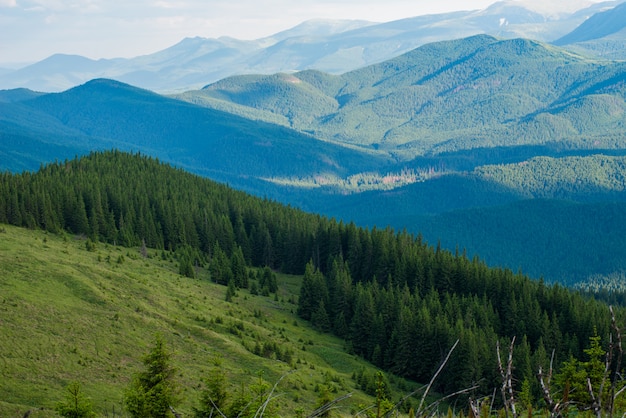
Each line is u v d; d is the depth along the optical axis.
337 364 115.25
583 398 27.75
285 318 143.00
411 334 119.56
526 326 133.25
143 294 111.69
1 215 152.62
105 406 62.97
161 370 53.03
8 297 86.12
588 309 132.50
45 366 69.69
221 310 125.75
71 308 90.62
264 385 41.88
